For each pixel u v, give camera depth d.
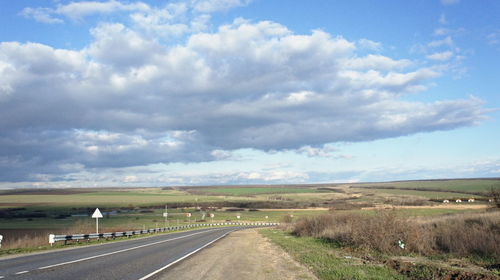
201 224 82.50
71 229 48.44
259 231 50.19
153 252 20.00
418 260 15.85
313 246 23.52
